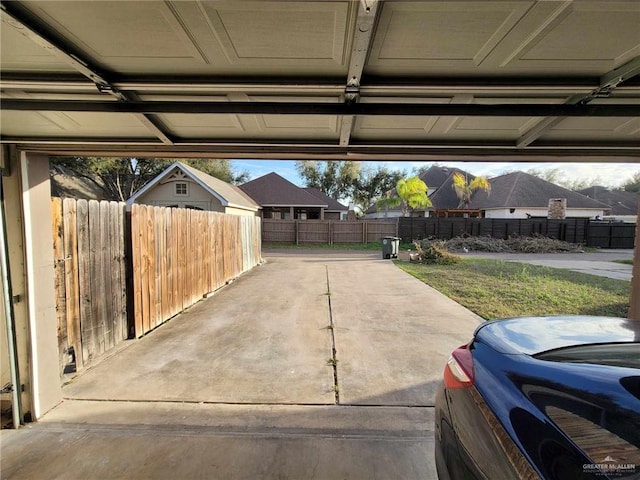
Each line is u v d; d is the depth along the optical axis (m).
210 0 1.14
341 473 1.97
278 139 2.48
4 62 1.53
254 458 2.10
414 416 2.57
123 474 1.96
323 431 2.38
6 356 2.42
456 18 1.24
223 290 7.29
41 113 1.96
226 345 4.03
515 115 1.91
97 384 3.07
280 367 3.42
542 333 1.68
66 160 19.41
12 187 2.44
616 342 1.55
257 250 11.50
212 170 28.08
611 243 19.11
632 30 1.29
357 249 17.28
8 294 2.41
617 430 1.02
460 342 4.11
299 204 23.23
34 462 2.05
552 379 1.25
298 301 6.24
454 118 2.05
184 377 3.21
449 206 25.14
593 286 7.44
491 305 5.86
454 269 10.20
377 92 1.77
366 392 2.93
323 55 1.48
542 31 1.30
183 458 2.09
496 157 2.68
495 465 1.18
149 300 4.57
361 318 5.12
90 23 1.27
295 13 1.22
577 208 24.02
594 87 1.68
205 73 1.64
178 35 1.35
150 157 2.74
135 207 4.29
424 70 1.61
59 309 3.12
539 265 11.24
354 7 1.18
